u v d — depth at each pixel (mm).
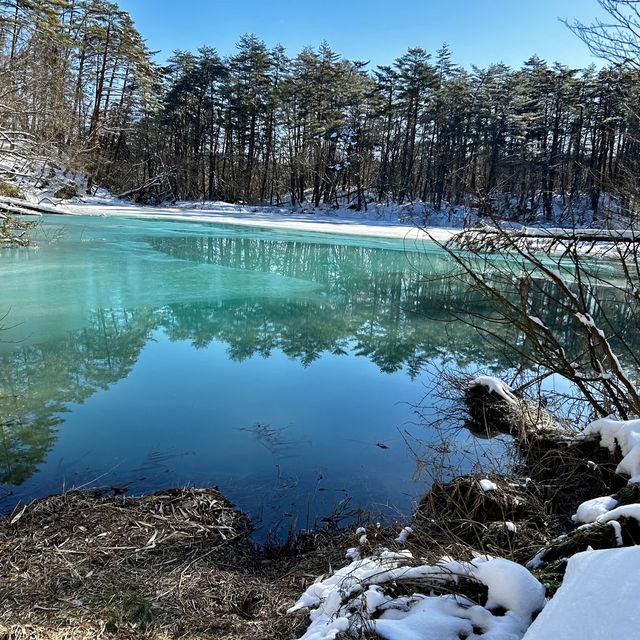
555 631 1118
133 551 2809
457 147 35125
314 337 8523
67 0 31000
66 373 6258
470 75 37562
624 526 2168
